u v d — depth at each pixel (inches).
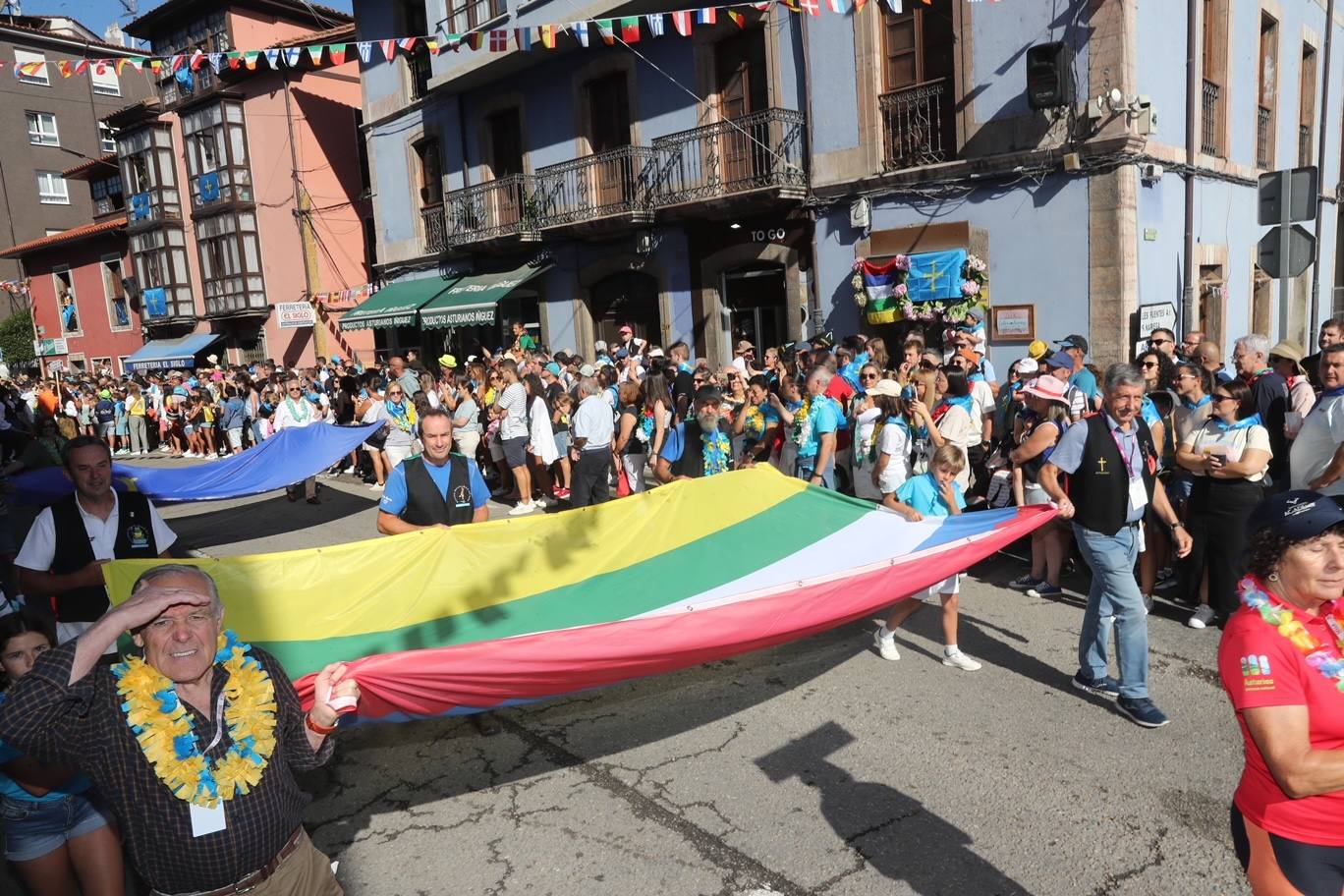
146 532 175.3
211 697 96.3
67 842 120.2
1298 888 91.7
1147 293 438.0
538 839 158.7
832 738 189.5
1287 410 250.5
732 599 166.1
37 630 124.7
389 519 214.8
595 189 651.5
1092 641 199.6
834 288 526.9
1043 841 148.6
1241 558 100.2
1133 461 187.5
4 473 351.6
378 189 868.6
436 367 871.7
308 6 1021.8
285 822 97.3
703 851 151.8
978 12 441.7
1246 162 555.5
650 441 375.2
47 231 1595.7
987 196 453.4
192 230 1144.2
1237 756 172.4
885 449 267.6
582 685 154.7
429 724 210.5
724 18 551.8
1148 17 420.8
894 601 191.5
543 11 627.8
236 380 818.2
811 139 520.7
